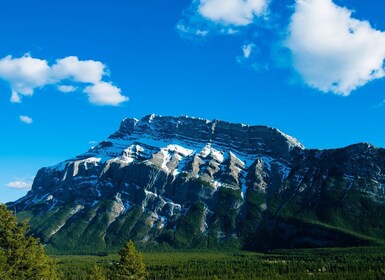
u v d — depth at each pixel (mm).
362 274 194875
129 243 110125
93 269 116438
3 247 86438
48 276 94750
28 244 89250
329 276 199125
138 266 108875
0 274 80812
